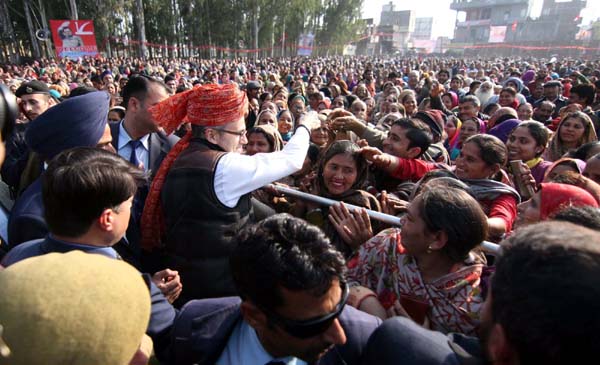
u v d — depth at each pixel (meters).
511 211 2.26
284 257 0.84
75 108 1.75
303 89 9.79
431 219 1.31
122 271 0.69
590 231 0.68
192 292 1.65
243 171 1.57
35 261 0.64
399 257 1.47
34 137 1.74
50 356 0.56
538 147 3.27
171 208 1.61
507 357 0.66
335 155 2.16
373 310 1.35
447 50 79.62
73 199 1.18
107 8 32.38
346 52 77.38
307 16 56.31
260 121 4.42
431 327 1.37
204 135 1.70
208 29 44.56
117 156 1.38
